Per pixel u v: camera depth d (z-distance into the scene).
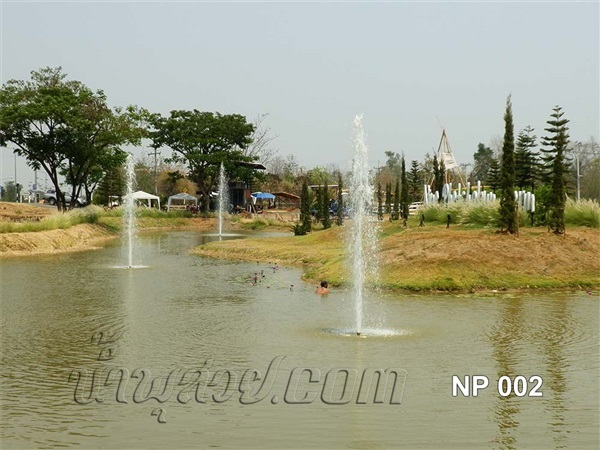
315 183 111.94
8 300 20.72
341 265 25.45
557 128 33.38
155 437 9.23
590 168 81.81
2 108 57.00
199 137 80.12
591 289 22.44
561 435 9.31
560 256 24.27
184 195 90.69
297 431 9.45
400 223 38.69
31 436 9.25
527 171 44.09
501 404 10.57
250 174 84.00
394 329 16.09
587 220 29.94
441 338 15.10
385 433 9.35
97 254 38.00
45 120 56.34
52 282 25.11
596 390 11.29
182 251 39.97
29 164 60.53
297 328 16.25
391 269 23.83
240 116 82.50
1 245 37.81
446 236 26.06
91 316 17.91
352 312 18.44
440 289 22.12
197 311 18.70
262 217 72.12
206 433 9.38
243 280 25.61
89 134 59.81
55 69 61.31
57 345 14.46
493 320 17.14
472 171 114.75
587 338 15.06
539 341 14.77
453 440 9.12
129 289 23.23
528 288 22.39
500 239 25.09
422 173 85.00
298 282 24.89
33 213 61.50
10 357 13.44
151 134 80.12
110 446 8.90
